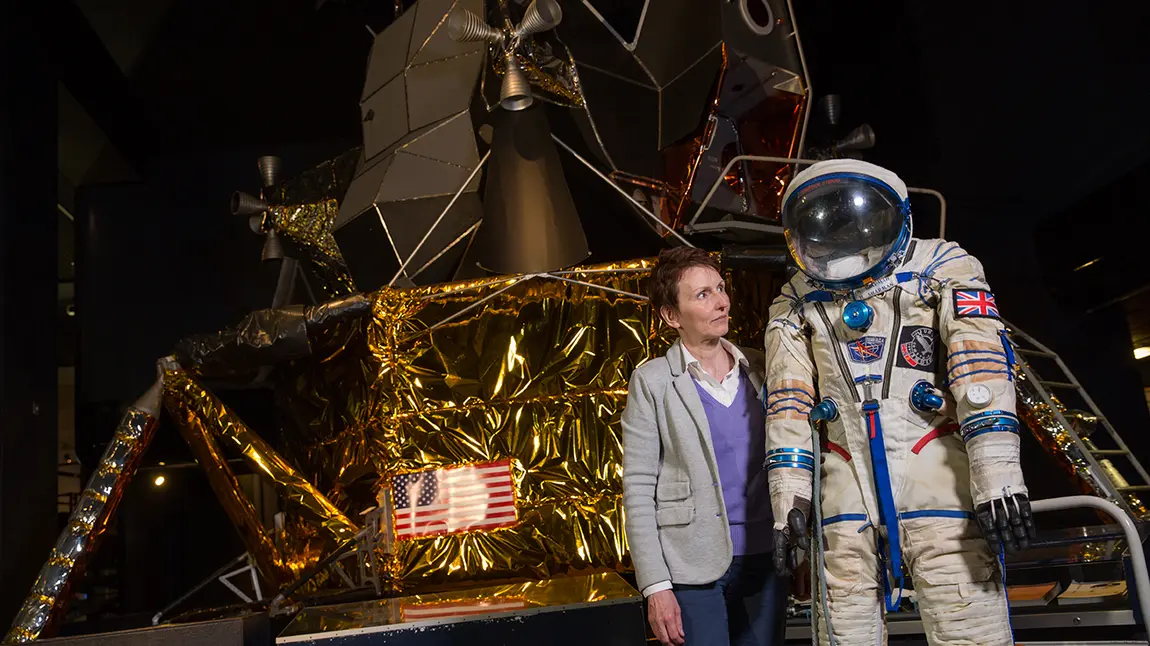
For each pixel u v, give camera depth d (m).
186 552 8.02
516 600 2.63
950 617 1.73
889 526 1.79
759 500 2.37
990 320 1.80
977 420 1.71
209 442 4.57
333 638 2.28
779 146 4.56
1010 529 1.64
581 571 3.99
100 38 7.35
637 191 4.55
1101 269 5.65
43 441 5.71
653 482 2.44
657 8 4.29
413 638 2.30
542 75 4.15
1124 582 3.07
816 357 1.97
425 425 4.16
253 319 4.31
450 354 4.20
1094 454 3.96
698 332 2.45
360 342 4.35
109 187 7.33
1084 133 5.49
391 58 4.74
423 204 4.39
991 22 5.81
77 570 4.05
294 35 7.41
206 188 7.31
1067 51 5.41
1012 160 6.05
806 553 2.13
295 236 5.31
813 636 1.87
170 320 7.12
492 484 4.09
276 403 5.07
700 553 2.33
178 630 2.95
